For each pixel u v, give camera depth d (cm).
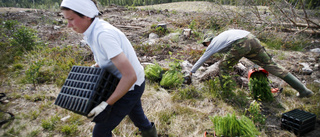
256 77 381
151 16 1141
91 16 153
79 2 145
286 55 563
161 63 514
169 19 1054
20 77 438
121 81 152
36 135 285
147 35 759
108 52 147
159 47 611
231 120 239
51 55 539
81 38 720
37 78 422
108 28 155
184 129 298
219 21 848
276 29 714
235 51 332
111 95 157
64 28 848
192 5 1961
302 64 485
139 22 988
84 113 155
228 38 333
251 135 231
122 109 179
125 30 840
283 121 295
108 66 171
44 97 370
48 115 326
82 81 169
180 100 368
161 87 410
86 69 175
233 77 430
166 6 2047
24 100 362
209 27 862
